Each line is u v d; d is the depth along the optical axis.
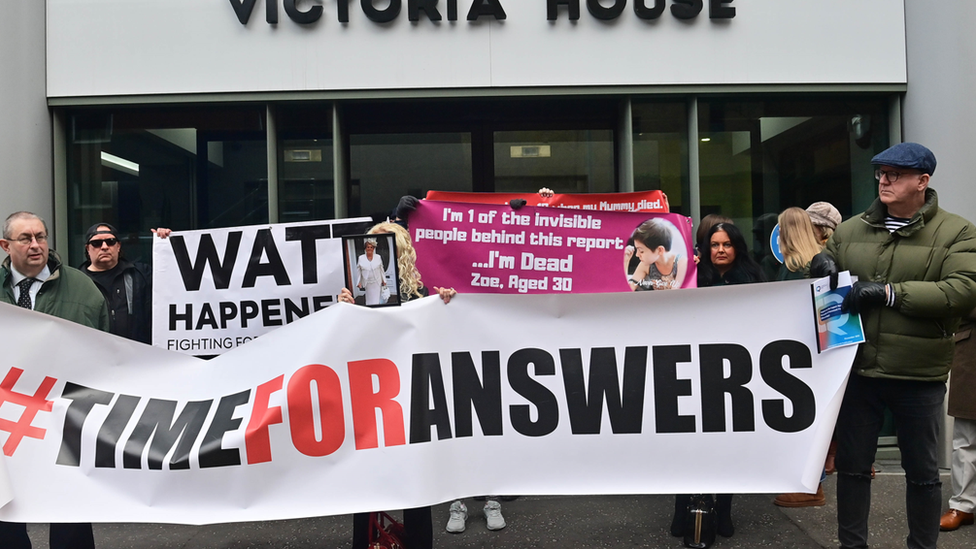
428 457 3.23
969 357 4.23
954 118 5.44
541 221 4.33
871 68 5.77
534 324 3.41
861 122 6.00
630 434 3.38
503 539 4.26
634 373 3.40
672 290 3.43
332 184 5.80
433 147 6.12
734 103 5.92
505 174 6.14
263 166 5.78
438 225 4.34
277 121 5.78
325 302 4.20
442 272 4.34
